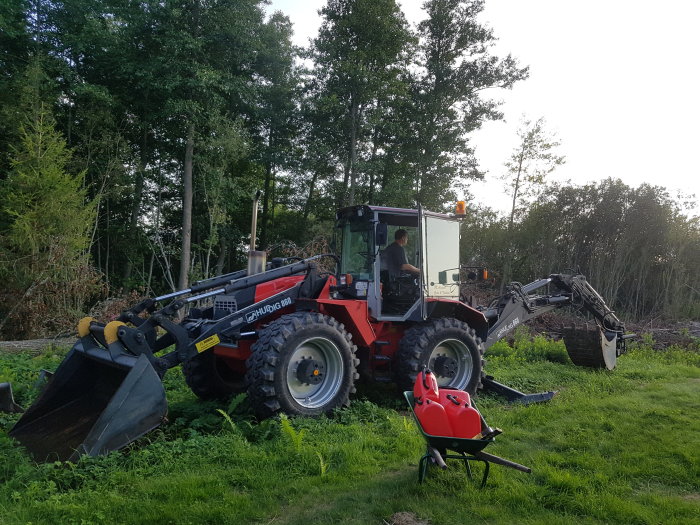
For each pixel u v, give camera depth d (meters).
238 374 6.70
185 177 20.09
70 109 20.45
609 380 8.15
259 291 6.12
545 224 23.41
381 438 4.96
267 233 28.12
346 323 6.26
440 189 25.02
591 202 23.06
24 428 4.86
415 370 6.40
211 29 21.19
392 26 22.64
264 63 24.73
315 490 3.77
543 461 4.40
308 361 5.53
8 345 9.93
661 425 5.53
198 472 4.02
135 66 20.09
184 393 6.73
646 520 3.33
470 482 3.91
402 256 6.73
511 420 5.75
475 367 6.85
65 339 10.82
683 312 21.38
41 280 13.70
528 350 10.78
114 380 5.10
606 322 9.96
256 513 3.38
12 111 17.19
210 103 20.83
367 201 24.48
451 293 7.08
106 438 4.17
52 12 20.47
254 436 4.96
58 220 15.07
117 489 3.63
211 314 6.57
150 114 21.28
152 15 19.81
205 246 24.75
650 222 22.19
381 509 3.47
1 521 3.09
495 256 23.97
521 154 25.25
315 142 23.86
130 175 20.75
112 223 22.61
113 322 4.98
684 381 8.38
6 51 19.64
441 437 3.67
